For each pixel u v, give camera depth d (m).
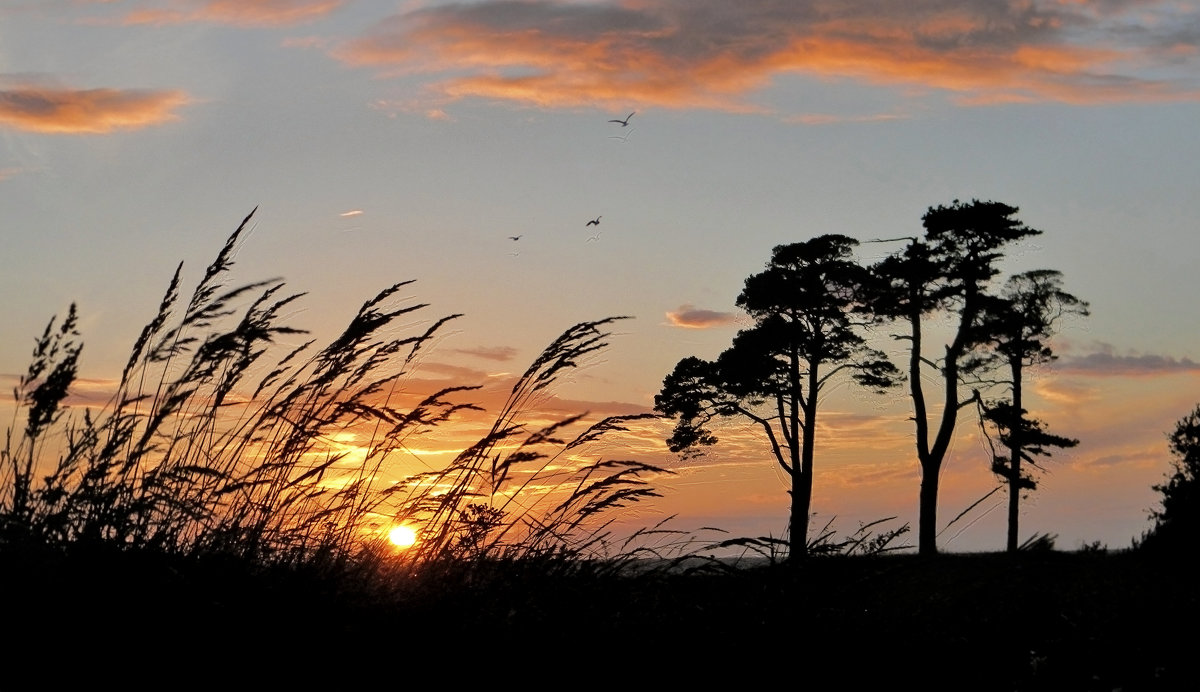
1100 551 15.45
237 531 5.03
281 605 4.44
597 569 5.37
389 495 5.54
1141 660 5.94
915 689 4.87
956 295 36.78
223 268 5.87
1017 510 37.34
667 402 35.59
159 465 5.43
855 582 5.62
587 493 5.51
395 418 5.50
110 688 3.93
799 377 36.25
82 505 4.82
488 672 4.40
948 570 6.17
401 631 4.48
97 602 4.24
